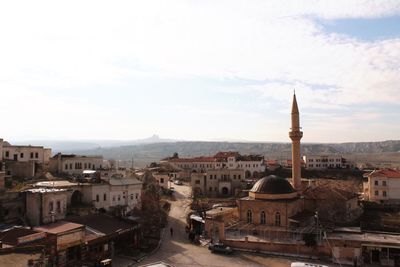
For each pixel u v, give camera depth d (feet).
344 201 303.07
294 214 281.54
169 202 390.83
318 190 319.88
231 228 270.05
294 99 340.80
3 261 134.51
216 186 451.94
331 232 246.88
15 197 214.48
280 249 232.32
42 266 139.13
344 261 217.97
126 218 248.32
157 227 285.43
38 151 347.36
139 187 304.91
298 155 338.95
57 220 215.31
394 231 282.15
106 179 284.00
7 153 318.24
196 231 278.87
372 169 606.96
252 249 238.48
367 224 295.69
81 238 194.39
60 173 333.21
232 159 583.99
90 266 185.98
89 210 247.70
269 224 277.44
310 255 226.38
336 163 634.84
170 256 220.43
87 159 359.25
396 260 212.02
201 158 632.79
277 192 282.15
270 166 612.70
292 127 339.36
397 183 377.71
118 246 226.17
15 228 178.70
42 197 212.02
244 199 290.35
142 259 211.61
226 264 208.85
